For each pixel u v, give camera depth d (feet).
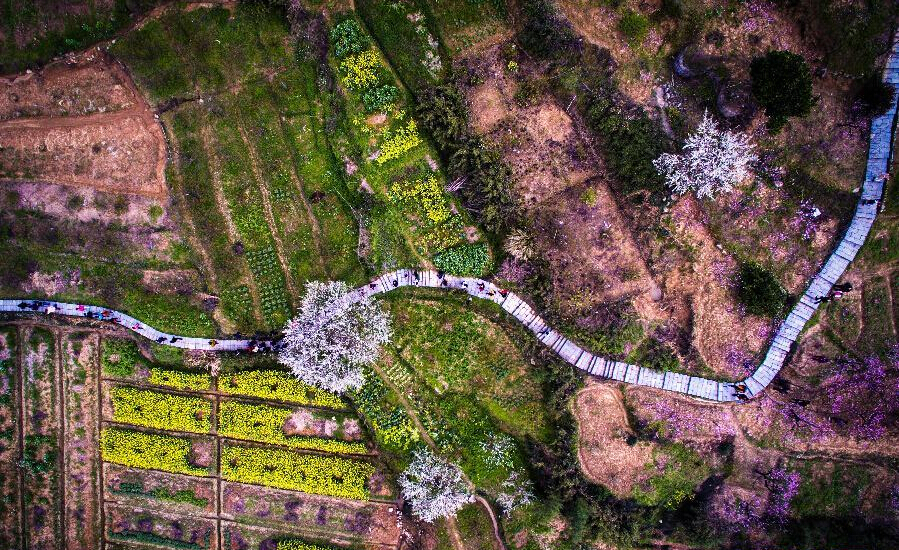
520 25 127.44
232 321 142.41
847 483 131.23
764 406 131.54
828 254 126.00
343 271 140.05
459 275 137.39
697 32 119.55
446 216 136.05
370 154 136.46
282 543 143.95
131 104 141.59
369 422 139.03
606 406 135.64
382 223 138.00
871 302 126.82
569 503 134.82
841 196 123.03
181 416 144.05
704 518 132.16
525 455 138.62
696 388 132.87
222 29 138.10
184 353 143.33
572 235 132.36
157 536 147.13
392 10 132.57
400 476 136.05
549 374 134.31
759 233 126.21
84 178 143.02
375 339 130.62
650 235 128.98
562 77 126.41
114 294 143.33
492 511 138.51
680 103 123.85
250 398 143.74
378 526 142.51
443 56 131.75
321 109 139.23
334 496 143.33
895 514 130.00
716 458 133.90
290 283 142.20
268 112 140.77
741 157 118.73
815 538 128.88
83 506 147.54
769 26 119.34
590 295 132.36
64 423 146.92
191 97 140.97
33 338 145.59
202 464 145.38
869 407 128.88
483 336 138.10
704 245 128.16
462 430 138.82
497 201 131.64
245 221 141.59
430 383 139.33
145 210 142.41
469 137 131.44
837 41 116.57
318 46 136.05
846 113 121.39
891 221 122.93
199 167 141.18
